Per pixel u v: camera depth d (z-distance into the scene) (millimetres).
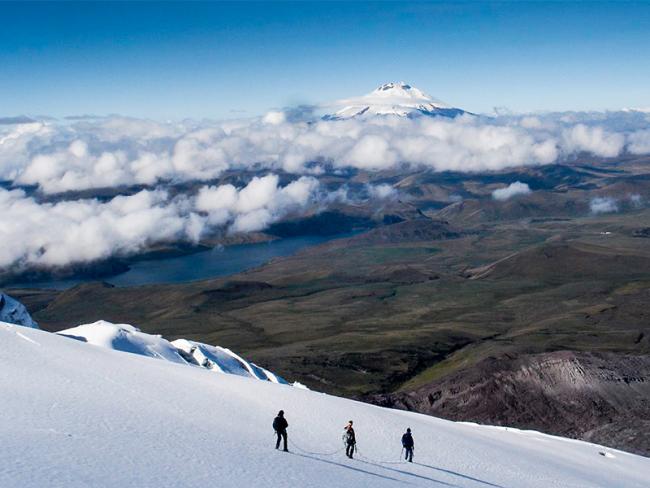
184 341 130375
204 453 42938
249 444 49156
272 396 71438
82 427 44312
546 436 98625
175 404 58844
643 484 72188
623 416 132500
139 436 44562
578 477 66375
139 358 80250
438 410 145500
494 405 142000
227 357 132875
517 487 54938
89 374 64500
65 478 32094
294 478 40375
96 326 121938
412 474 50969
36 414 45875
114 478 33625
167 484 34219
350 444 52344
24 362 64000
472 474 56656
